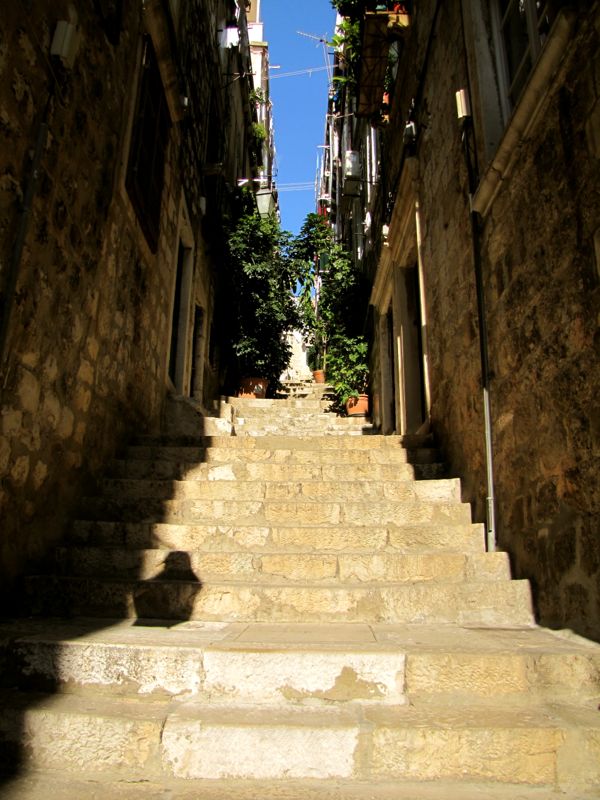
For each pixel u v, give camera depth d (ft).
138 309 14.90
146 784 5.38
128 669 6.43
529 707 6.10
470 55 12.05
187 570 9.41
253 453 13.82
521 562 9.02
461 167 12.84
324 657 6.35
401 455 14.01
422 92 17.08
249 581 9.27
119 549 9.54
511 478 9.48
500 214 10.14
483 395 10.77
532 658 6.37
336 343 30.81
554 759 5.40
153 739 5.57
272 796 5.12
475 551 10.22
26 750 5.69
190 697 6.30
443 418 13.96
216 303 30.12
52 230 9.44
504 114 11.23
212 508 11.14
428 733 5.46
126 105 13.20
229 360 31.48
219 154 29.66
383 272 22.56
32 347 8.95
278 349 32.07
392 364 23.72
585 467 7.12
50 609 8.56
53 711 5.82
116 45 12.35
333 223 60.03
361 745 5.47
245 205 33.86
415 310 20.39
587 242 7.09
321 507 11.06
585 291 7.14
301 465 12.98
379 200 25.68
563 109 7.70
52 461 9.85
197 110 23.41
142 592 8.59
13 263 8.02
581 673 6.35
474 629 7.99
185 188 21.20
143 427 15.72
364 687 6.29
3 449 8.17
